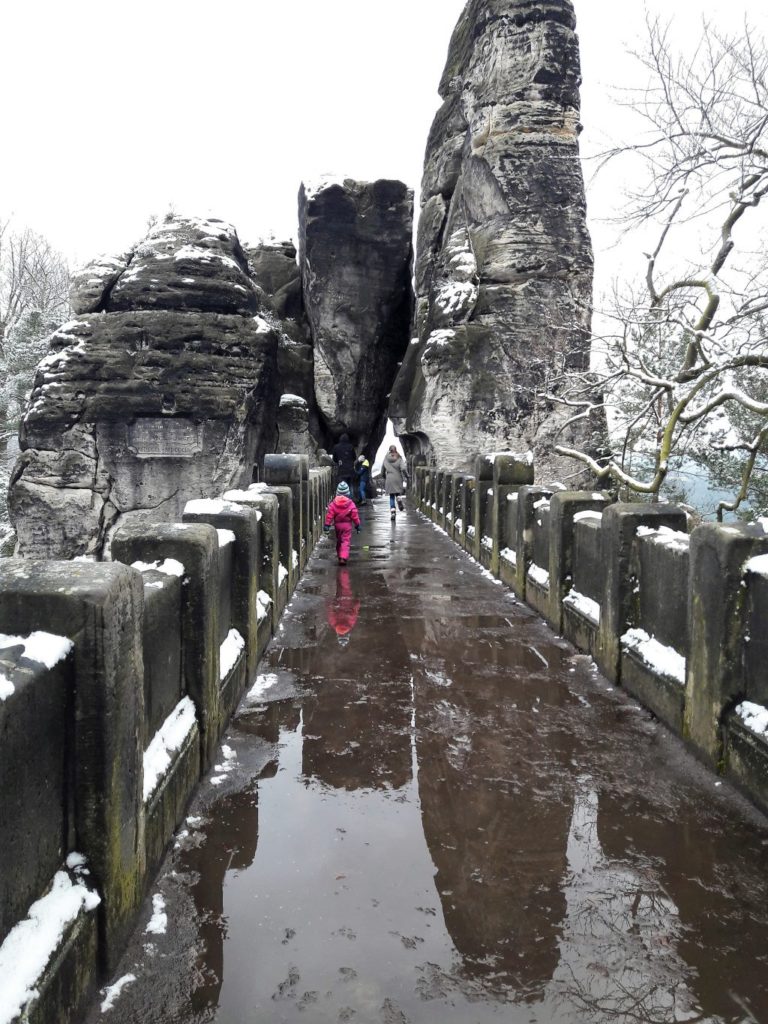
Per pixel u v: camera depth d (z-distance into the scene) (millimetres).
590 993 2342
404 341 28656
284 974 2430
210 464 18906
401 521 19391
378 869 3057
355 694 5285
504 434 22109
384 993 2342
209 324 19078
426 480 20969
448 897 2859
